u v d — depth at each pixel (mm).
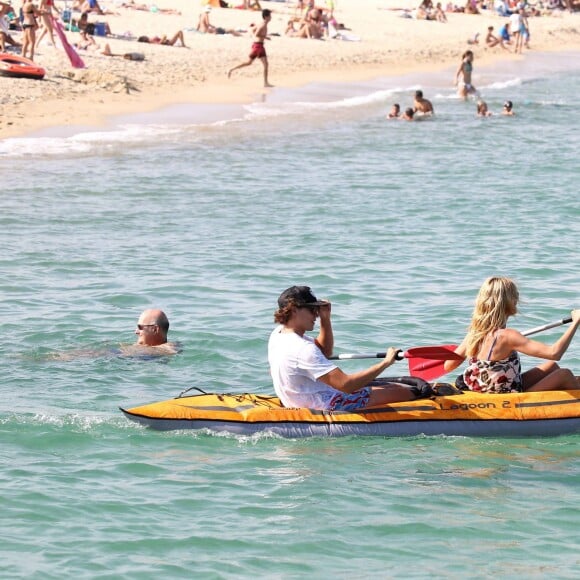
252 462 29531
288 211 65625
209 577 23109
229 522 25781
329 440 31016
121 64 122375
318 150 88562
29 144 84312
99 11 158625
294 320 31250
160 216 63750
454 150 90938
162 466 29094
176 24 162500
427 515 26422
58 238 57625
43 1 117062
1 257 53219
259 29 121812
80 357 38438
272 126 99625
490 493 27797
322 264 52531
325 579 23156
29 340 40312
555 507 27031
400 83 137125
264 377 36812
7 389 34906
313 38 168375
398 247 56312
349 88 128750
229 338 40781
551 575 23531
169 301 45969
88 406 33531
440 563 23984
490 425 31609
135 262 52781
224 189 72062
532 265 52344
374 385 32500
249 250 55469
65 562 23562
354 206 67375
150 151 84438
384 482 28391
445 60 165125
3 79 104750
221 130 95688
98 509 26266
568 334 31281
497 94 132625
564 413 32094
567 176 79375
